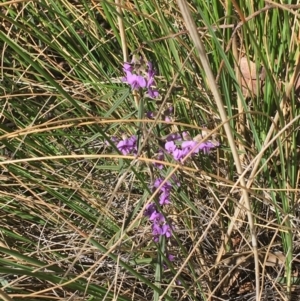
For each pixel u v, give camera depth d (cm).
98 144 48
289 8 32
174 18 46
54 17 51
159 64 44
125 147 34
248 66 39
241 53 43
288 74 40
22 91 51
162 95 38
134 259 38
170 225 35
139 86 32
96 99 48
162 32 45
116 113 45
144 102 34
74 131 50
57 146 49
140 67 33
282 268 41
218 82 42
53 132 47
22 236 41
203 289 42
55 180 45
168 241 41
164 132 43
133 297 38
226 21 41
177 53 43
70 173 46
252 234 34
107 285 39
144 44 44
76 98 48
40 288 40
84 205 45
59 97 49
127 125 44
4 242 41
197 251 42
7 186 45
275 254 43
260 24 41
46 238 44
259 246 43
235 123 44
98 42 45
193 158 40
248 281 44
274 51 41
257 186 42
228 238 40
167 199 34
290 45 38
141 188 45
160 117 35
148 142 34
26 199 40
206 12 43
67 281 32
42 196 45
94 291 33
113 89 46
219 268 43
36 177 46
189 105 44
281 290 41
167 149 34
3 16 32
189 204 36
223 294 43
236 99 45
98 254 42
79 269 41
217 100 29
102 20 59
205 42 45
